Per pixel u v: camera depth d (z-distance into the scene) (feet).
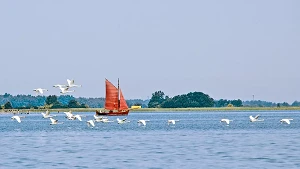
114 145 426.10
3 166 302.45
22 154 360.28
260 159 323.16
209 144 424.87
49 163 313.32
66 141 476.13
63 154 358.43
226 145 414.62
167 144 428.56
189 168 289.33
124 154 354.13
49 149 395.75
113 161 319.06
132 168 290.97
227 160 319.88
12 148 406.62
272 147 393.09
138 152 365.61
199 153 356.18
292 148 383.24
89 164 307.37
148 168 290.15
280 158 326.24
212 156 339.36
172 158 330.54
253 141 451.53
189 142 447.42
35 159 332.39
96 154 356.18
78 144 440.86
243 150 372.99
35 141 480.64
